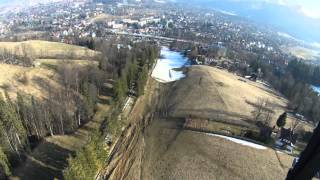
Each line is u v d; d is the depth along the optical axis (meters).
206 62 175.00
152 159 69.19
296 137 79.00
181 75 141.00
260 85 145.50
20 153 66.81
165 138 78.00
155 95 112.06
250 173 64.12
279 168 67.00
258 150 73.62
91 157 54.78
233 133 82.44
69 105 95.06
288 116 107.00
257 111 102.88
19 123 66.06
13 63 128.50
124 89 99.94
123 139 78.19
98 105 99.50
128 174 64.31
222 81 127.25
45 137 75.50
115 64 138.50
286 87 142.38
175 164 66.50
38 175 61.09
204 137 77.75
